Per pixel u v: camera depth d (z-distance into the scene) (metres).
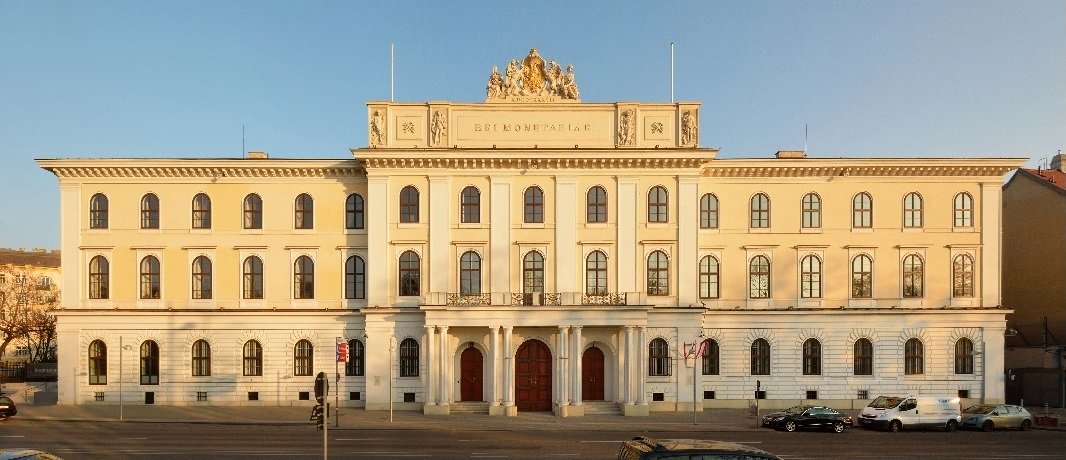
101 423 40.84
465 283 47.38
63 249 48.66
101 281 48.81
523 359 47.12
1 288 96.31
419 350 47.03
